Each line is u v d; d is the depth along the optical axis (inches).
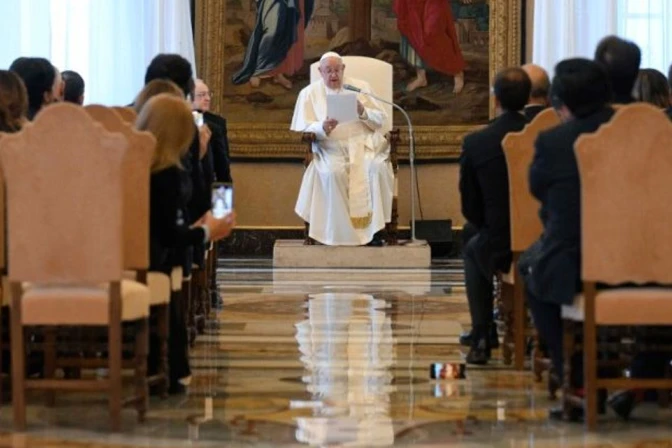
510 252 358.6
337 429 284.4
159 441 270.1
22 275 274.1
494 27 784.3
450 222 774.5
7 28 637.3
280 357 390.0
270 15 789.2
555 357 298.0
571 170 280.8
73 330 315.3
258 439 273.3
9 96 319.3
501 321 436.8
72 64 701.9
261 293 571.5
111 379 279.6
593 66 286.2
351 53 794.2
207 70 782.5
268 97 789.2
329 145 695.1
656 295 273.9
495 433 280.2
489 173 356.2
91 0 705.0
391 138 705.6
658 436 275.9
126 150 270.7
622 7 733.9
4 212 302.4
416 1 789.9
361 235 695.1
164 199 301.7
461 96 789.9
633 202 272.2
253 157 785.6
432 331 450.0
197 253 408.8
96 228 272.7
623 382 280.5
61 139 271.3
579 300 280.8
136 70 717.9
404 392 331.6
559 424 289.6
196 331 434.0
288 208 789.9
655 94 346.9
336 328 456.8
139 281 295.9
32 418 294.4
